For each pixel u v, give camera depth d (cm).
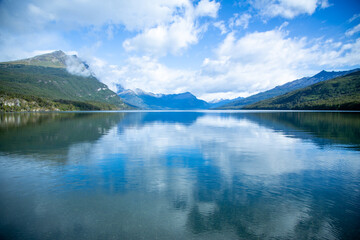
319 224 1123
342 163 2255
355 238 1009
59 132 4791
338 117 9900
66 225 1095
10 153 2655
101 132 4844
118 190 1530
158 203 1336
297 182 1706
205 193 1488
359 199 1405
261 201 1375
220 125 6825
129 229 1061
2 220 1136
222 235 1027
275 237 1017
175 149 2972
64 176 1819
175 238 999
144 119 10312
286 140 3750
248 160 2378
